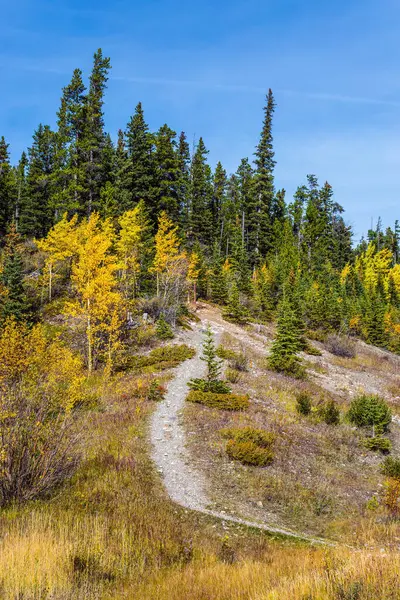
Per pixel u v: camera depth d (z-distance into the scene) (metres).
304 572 6.18
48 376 15.84
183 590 6.39
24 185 68.31
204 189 86.19
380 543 10.20
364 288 79.25
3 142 65.12
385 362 46.06
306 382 31.66
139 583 6.87
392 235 120.31
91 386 24.67
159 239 45.56
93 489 11.34
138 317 40.53
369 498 15.07
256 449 16.31
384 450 20.81
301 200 105.69
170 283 45.69
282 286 59.31
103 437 16.41
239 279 58.53
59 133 64.12
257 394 26.00
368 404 24.25
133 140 66.44
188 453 16.47
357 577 5.29
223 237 88.56
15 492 9.90
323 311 53.66
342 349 45.25
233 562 8.42
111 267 30.92
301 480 15.50
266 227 80.94
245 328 47.47
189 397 22.80
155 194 64.62
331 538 11.50
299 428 20.97
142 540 8.62
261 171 80.06
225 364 31.83
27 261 49.56
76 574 6.67
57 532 8.06
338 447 19.81
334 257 93.94
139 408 20.83
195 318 46.53
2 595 5.82
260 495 13.96
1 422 10.17
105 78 63.12
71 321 33.44
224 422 19.80
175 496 12.81
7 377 16.12
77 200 57.72
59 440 11.13
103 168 62.22
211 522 11.16
